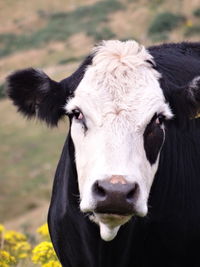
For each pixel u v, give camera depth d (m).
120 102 9.88
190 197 11.17
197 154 11.53
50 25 143.75
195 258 11.21
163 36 112.31
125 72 10.28
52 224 12.03
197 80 10.46
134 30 127.50
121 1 142.62
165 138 10.80
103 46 10.85
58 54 123.38
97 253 10.82
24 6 161.12
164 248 10.97
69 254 11.55
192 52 12.58
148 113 9.82
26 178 68.69
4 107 88.62
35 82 10.85
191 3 130.75
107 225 9.55
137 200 9.05
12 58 128.00
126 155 9.40
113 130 9.59
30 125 83.31
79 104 10.05
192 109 10.66
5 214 56.31
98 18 136.62
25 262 15.83
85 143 9.88
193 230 11.12
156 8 133.38
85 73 10.44
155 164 10.05
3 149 77.00
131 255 10.94
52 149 76.25
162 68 11.26
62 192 11.53
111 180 8.97
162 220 10.84
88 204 9.13
